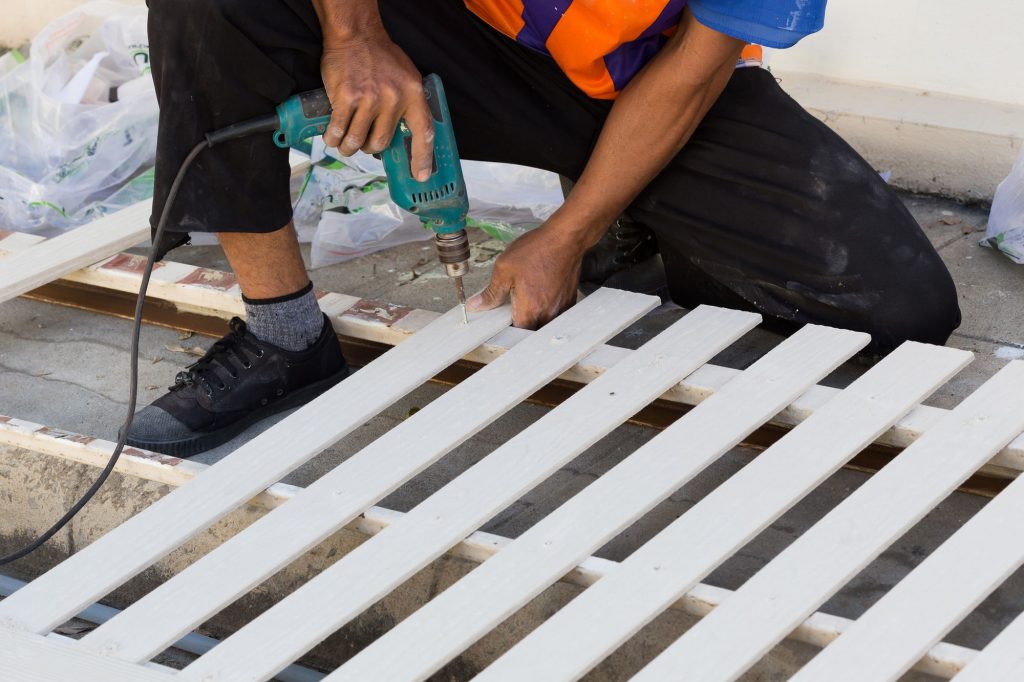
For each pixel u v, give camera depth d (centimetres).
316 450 172
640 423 197
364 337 213
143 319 243
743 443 189
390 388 183
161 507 163
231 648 139
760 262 199
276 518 159
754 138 194
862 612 154
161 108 172
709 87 181
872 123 268
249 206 178
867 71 277
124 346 235
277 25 166
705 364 184
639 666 157
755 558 165
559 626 138
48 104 287
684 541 148
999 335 212
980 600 137
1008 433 160
